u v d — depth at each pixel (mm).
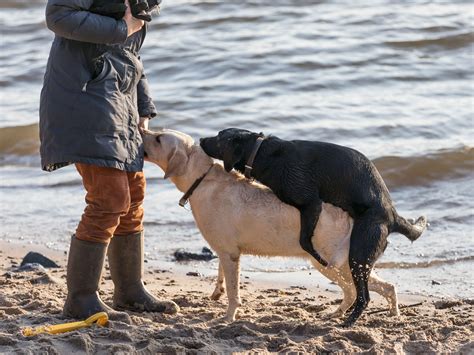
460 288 10461
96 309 8062
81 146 7430
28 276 10547
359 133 18266
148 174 15992
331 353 7371
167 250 12359
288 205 8219
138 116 8086
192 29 26625
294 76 22250
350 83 21875
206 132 18719
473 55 23828
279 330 8086
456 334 7922
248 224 8336
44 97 7559
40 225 13734
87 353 7148
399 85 21797
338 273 8500
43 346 7121
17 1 32125
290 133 18438
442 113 19328
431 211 14000
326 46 24297
